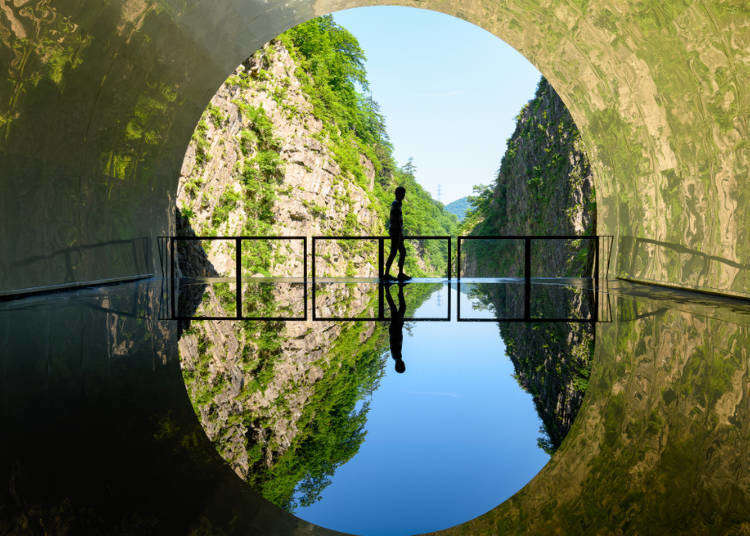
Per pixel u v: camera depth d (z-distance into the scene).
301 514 1.67
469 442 2.27
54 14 7.03
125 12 8.12
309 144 34.72
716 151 7.90
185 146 13.62
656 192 10.04
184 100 12.07
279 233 29.92
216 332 5.10
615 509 1.68
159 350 4.20
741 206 7.38
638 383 3.20
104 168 10.10
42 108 7.83
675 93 8.55
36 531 1.51
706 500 1.72
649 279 10.36
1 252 7.32
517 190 58.88
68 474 1.91
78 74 8.29
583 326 5.45
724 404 2.77
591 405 2.77
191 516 1.62
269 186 29.12
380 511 1.69
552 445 2.23
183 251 19.64
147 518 1.61
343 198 40.47
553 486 1.86
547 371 3.53
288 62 34.88
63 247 8.82
